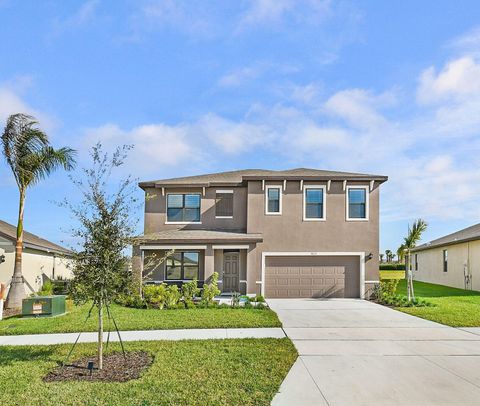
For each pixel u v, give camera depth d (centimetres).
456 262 2684
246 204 2128
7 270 1908
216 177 2306
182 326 1166
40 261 2264
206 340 990
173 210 2156
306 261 2014
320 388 661
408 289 1822
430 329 1159
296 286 1998
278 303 1770
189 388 648
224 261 2070
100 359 775
